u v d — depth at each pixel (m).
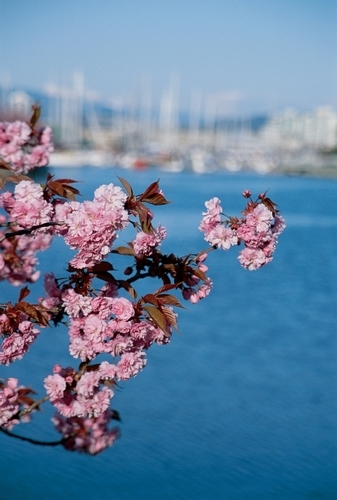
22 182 3.99
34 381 11.70
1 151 5.23
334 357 14.48
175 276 4.22
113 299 3.98
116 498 7.74
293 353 14.80
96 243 3.74
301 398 11.52
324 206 75.00
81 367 4.31
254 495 8.16
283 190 100.62
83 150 160.75
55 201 4.16
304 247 42.19
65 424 5.96
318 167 174.38
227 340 15.86
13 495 7.64
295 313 20.19
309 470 8.67
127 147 181.25
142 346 4.10
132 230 34.78
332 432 9.99
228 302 21.91
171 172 165.00
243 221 4.18
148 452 9.01
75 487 8.09
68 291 4.05
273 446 9.41
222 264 32.62
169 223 51.25
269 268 32.12
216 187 97.88
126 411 10.48
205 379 12.41
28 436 9.36
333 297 23.70
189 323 17.92
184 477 8.51
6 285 22.11
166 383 11.98
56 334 15.37
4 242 6.12
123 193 3.85
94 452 5.99
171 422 10.05
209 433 9.73
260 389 11.83
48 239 6.27
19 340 4.12
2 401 4.71
